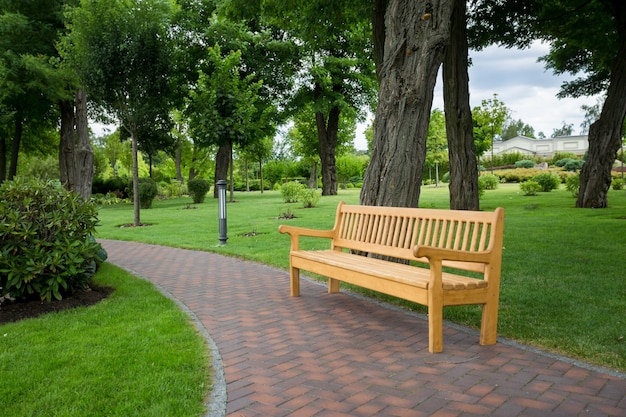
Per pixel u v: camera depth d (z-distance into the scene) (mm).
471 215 4062
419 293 3705
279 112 29984
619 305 4648
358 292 5656
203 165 45531
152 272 7270
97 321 4488
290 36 27859
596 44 18031
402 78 5996
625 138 33469
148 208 23516
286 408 2699
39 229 5156
